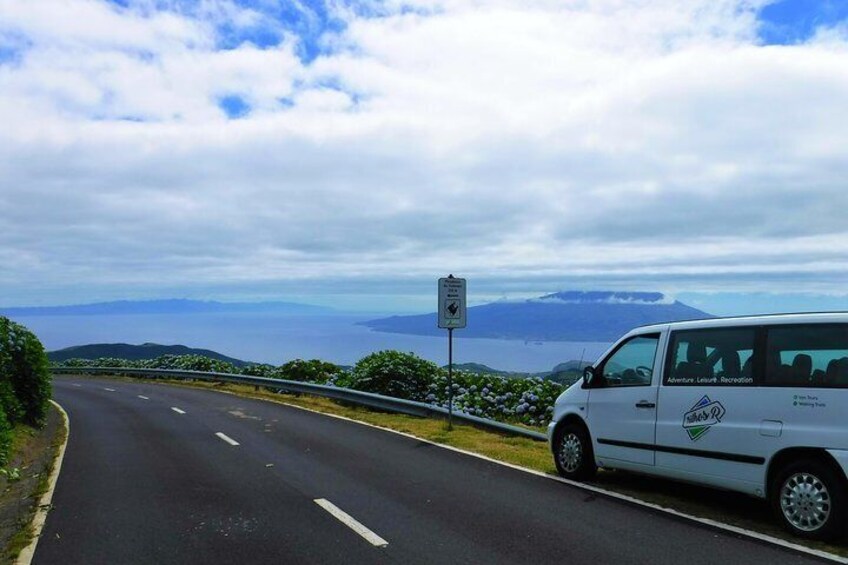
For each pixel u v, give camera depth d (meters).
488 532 6.52
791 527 6.23
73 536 6.64
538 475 9.30
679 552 5.82
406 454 11.28
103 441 13.52
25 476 10.75
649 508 7.35
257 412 18.80
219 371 35.69
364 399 19.47
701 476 7.11
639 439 7.85
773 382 6.57
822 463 6.07
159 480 9.32
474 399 18.77
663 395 7.62
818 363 6.29
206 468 10.18
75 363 49.09
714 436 6.96
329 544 6.22
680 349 7.63
